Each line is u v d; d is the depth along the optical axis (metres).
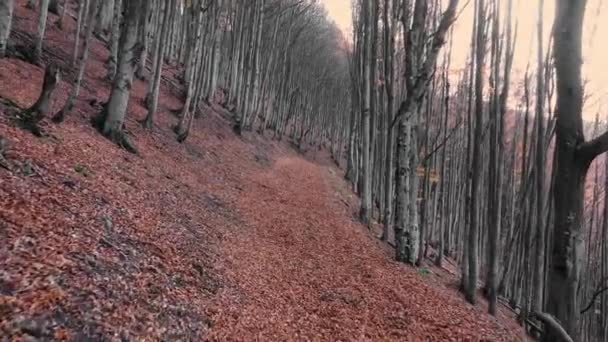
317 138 61.72
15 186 6.42
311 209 17.83
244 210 14.42
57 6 22.12
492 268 12.30
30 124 8.94
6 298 4.28
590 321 19.16
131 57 12.59
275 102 44.88
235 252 10.02
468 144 15.51
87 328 4.56
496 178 12.58
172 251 7.82
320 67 55.88
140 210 8.82
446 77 16.58
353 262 12.04
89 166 9.23
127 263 6.33
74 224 6.45
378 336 7.82
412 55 12.56
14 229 5.40
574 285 2.86
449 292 12.20
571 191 2.87
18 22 17.34
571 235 2.85
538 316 2.86
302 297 8.88
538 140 12.65
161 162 13.89
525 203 14.86
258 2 31.42
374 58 18.36
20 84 12.38
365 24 19.11
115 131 12.50
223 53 38.97
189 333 5.69
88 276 5.36
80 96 14.38
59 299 4.66
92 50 20.16
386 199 16.70
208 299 6.92
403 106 12.86
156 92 16.52
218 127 26.56
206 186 14.74
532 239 14.15
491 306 12.12
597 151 2.74
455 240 25.78
